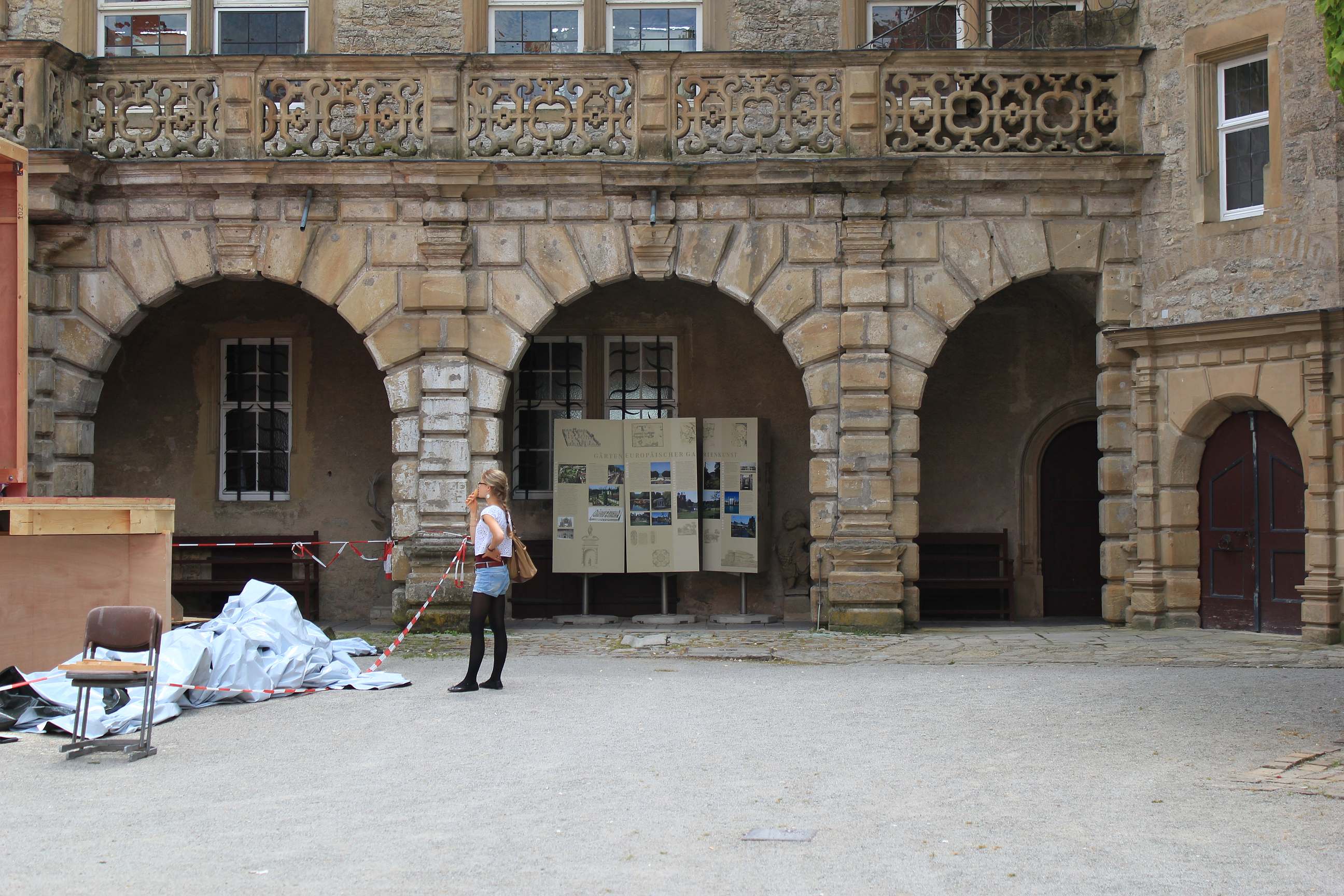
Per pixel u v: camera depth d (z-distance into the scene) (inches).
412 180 599.8
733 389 703.1
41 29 671.1
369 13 670.5
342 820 265.7
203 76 606.5
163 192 609.0
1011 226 605.3
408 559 606.2
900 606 600.1
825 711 389.7
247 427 710.5
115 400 703.7
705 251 607.2
